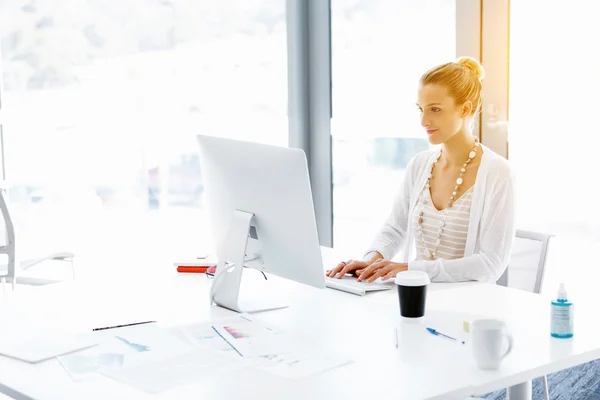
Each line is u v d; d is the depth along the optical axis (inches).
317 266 86.6
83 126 165.0
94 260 167.6
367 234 177.0
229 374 67.2
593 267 133.0
